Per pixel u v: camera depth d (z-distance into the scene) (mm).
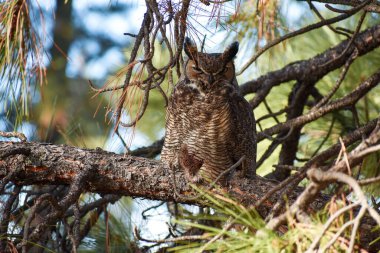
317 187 4816
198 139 8992
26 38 8406
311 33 11742
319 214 4941
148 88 7113
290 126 9742
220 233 4777
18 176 8219
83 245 9461
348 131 11453
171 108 9047
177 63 8000
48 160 8203
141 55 9523
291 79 11195
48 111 10508
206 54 9273
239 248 4801
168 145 9180
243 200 8258
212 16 7219
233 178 8445
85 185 8195
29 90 8891
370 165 10156
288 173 10828
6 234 7359
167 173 8297
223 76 9164
